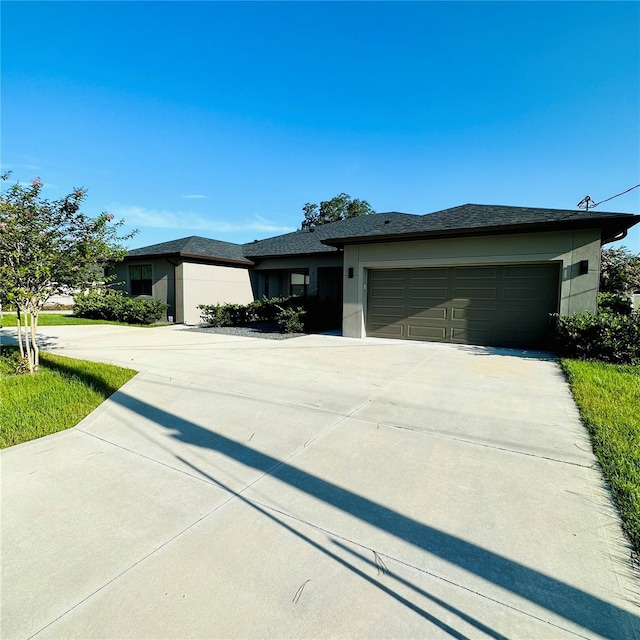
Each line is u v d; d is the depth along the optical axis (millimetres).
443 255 9508
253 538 2174
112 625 1589
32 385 5387
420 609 1670
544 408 4484
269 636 1531
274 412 4379
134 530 2252
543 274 8680
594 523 2301
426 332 10133
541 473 2932
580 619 1614
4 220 5465
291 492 2680
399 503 2533
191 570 1914
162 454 3322
